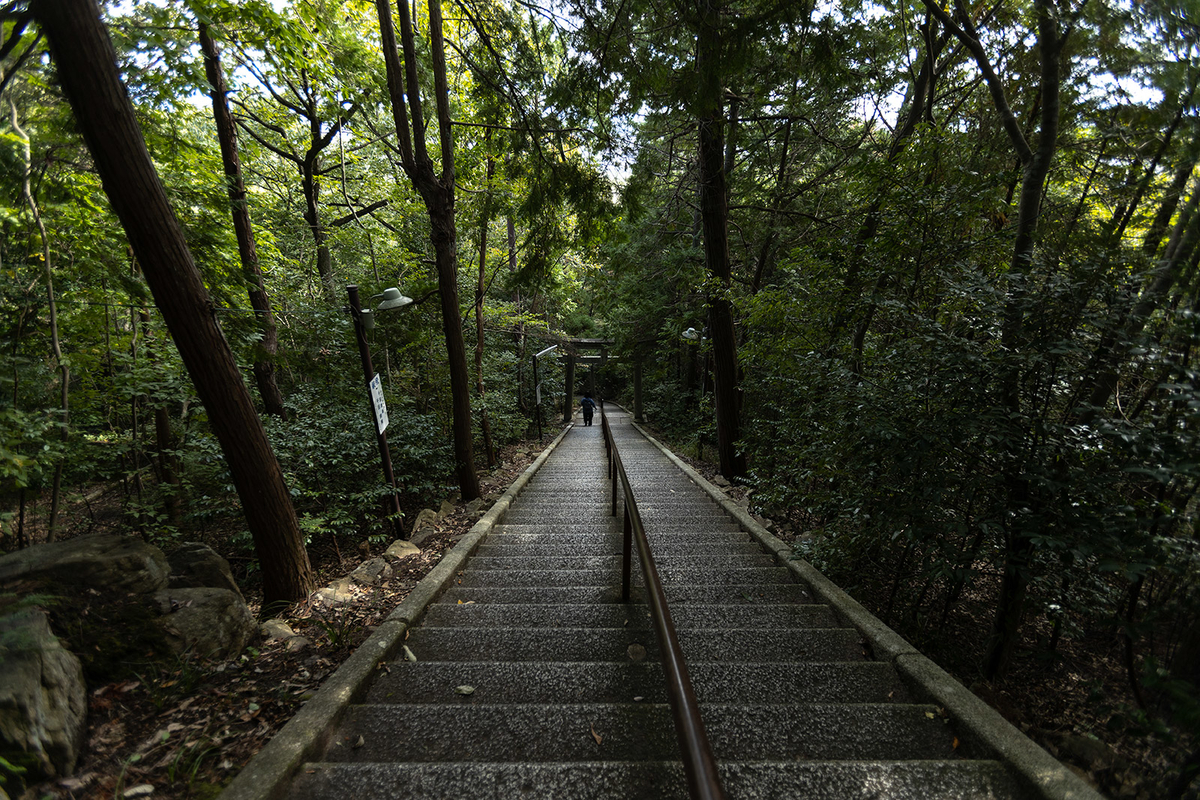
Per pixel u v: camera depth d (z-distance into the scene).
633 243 12.20
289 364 6.94
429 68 8.87
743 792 1.60
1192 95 2.43
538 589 3.60
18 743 1.67
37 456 3.36
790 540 4.61
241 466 3.41
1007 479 2.56
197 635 2.61
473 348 10.56
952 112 5.45
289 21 5.63
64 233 4.26
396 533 5.24
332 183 11.23
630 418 25.67
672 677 1.24
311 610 3.46
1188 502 1.94
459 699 2.27
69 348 4.53
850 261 3.97
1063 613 2.48
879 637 2.62
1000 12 4.81
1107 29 2.89
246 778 1.61
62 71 2.77
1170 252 2.13
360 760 1.86
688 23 4.56
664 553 4.39
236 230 6.52
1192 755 1.72
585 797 1.59
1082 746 2.15
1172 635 1.91
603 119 6.23
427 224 9.72
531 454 12.38
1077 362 2.31
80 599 2.42
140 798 1.71
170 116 5.61
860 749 1.88
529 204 6.88
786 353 4.61
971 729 1.87
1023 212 2.88
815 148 8.09
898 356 2.88
